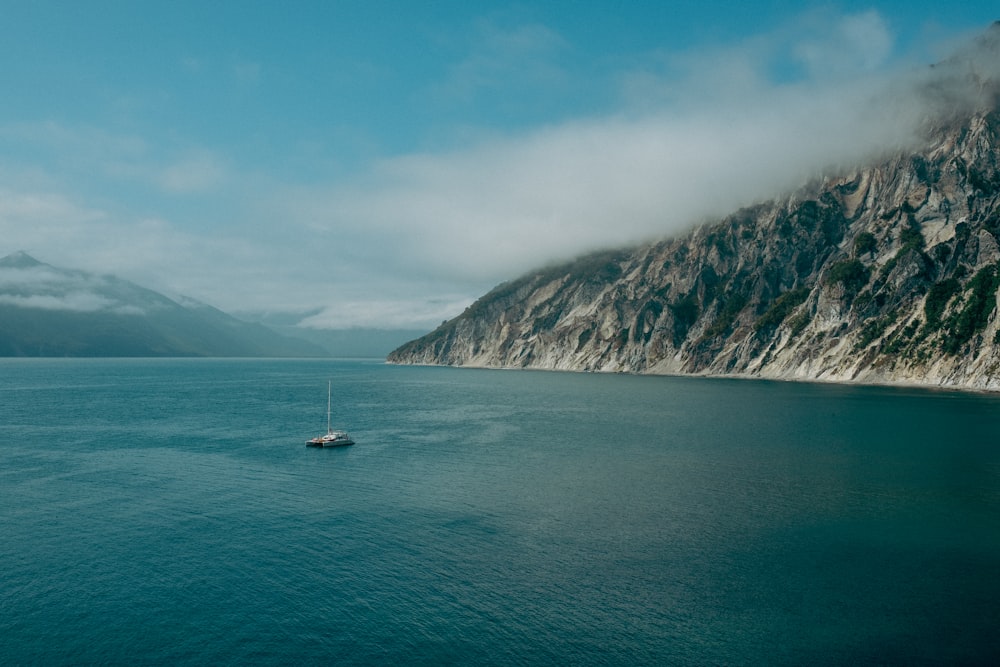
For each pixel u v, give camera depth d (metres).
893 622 41.00
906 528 58.12
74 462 89.50
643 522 60.31
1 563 50.94
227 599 44.50
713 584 46.44
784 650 37.91
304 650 38.03
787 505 65.75
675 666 36.34
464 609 42.81
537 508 65.19
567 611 42.50
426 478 79.12
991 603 43.44
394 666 36.34
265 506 66.44
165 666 36.81
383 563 50.56
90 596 45.12
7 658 37.59
